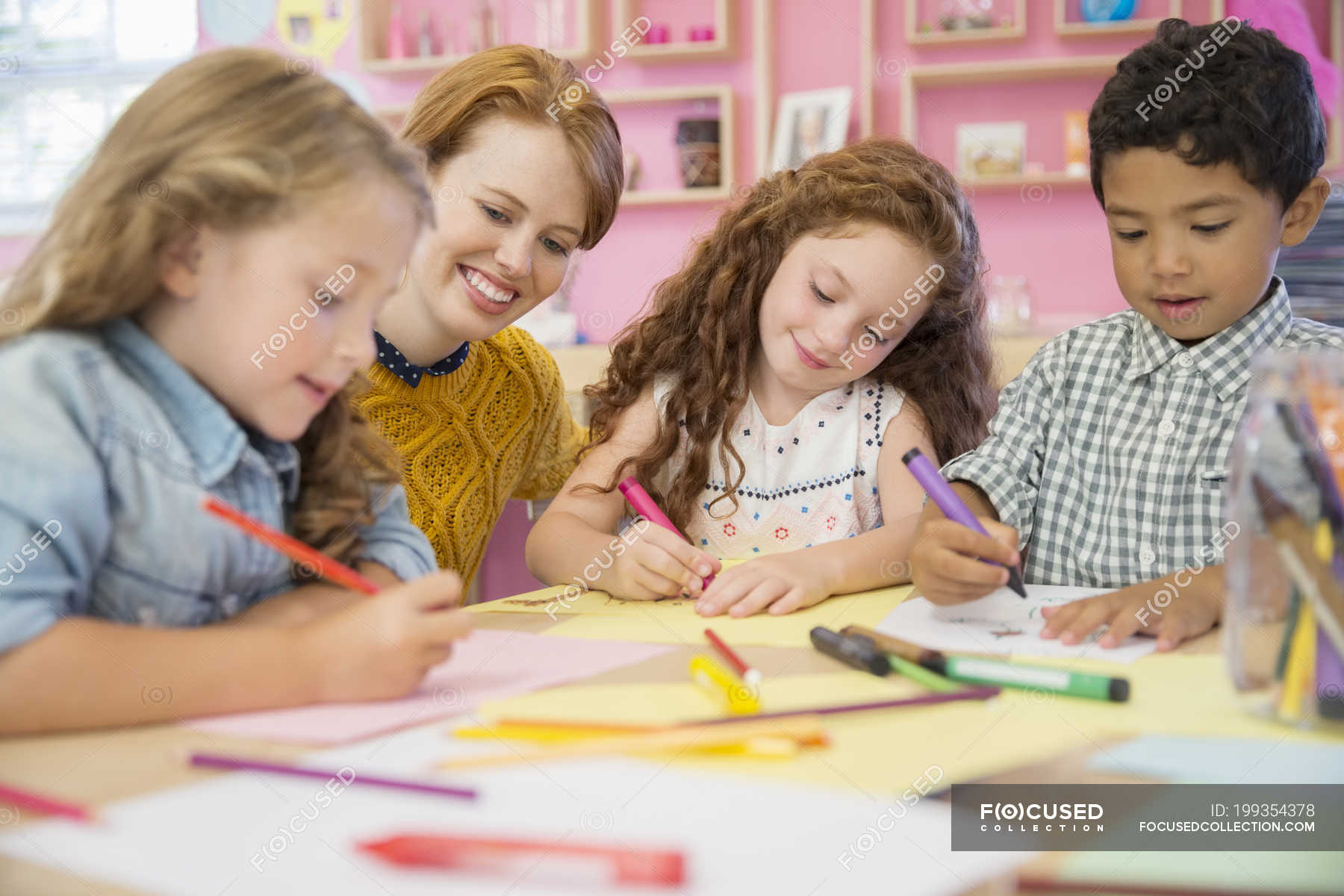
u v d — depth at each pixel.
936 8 2.47
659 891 0.29
